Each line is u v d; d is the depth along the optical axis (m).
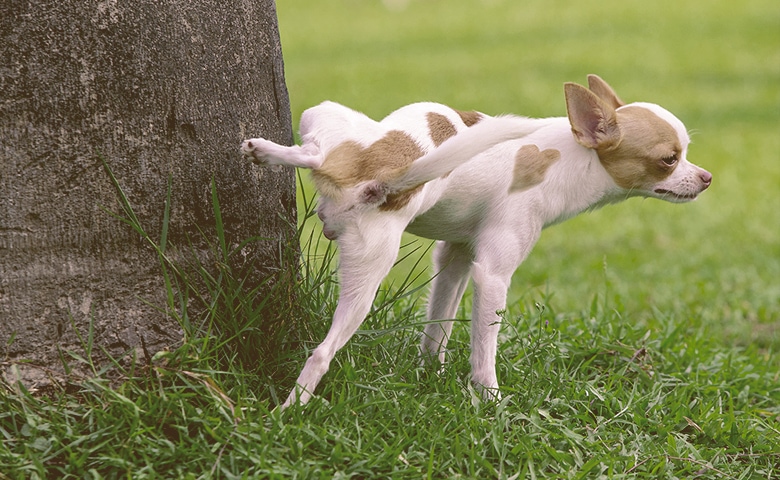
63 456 4.04
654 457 4.72
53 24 4.06
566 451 4.68
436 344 5.40
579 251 11.22
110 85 4.21
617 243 11.55
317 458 4.17
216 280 4.60
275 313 4.77
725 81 21.00
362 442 4.33
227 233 4.66
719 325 8.05
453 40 27.52
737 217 12.52
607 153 5.22
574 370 5.64
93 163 4.23
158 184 4.39
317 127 4.42
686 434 5.23
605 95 5.64
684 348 6.61
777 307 8.64
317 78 21.81
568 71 22.14
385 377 4.77
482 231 5.11
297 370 4.70
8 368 4.16
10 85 4.04
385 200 4.39
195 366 4.39
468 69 22.69
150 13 4.27
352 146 4.41
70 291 4.25
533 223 5.12
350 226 4.40
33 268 4.18
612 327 6.59
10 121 4.06
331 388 4.60
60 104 4.12
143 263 4.40
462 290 5.52
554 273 10.06
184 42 4.39
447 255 5.47
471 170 4.95
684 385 5.82
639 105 5.36
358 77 21.88
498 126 4.24
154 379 4.36
